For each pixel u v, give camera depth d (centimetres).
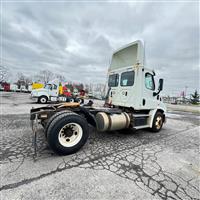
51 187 193
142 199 180
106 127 366
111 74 543
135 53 442
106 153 313
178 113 1384
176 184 215
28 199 170
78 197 178
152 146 373
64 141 296
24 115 678
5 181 200
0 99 1502
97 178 219
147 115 477
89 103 461
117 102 500
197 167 271
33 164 250
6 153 288
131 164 269
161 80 488
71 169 241
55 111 329
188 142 427
